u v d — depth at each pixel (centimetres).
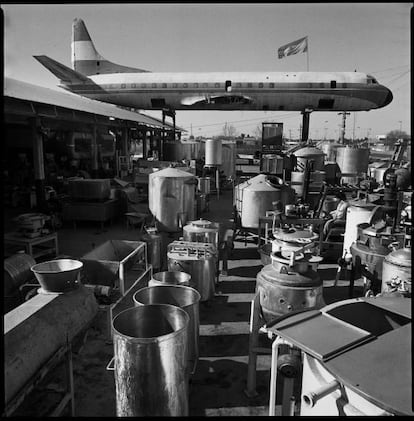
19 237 646
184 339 269
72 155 1916
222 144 1961
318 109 2000
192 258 496
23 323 284
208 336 427
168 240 827
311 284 360
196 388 335
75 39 2433
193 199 916
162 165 1420
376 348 191
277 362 247
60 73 1969
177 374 265
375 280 472
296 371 242
